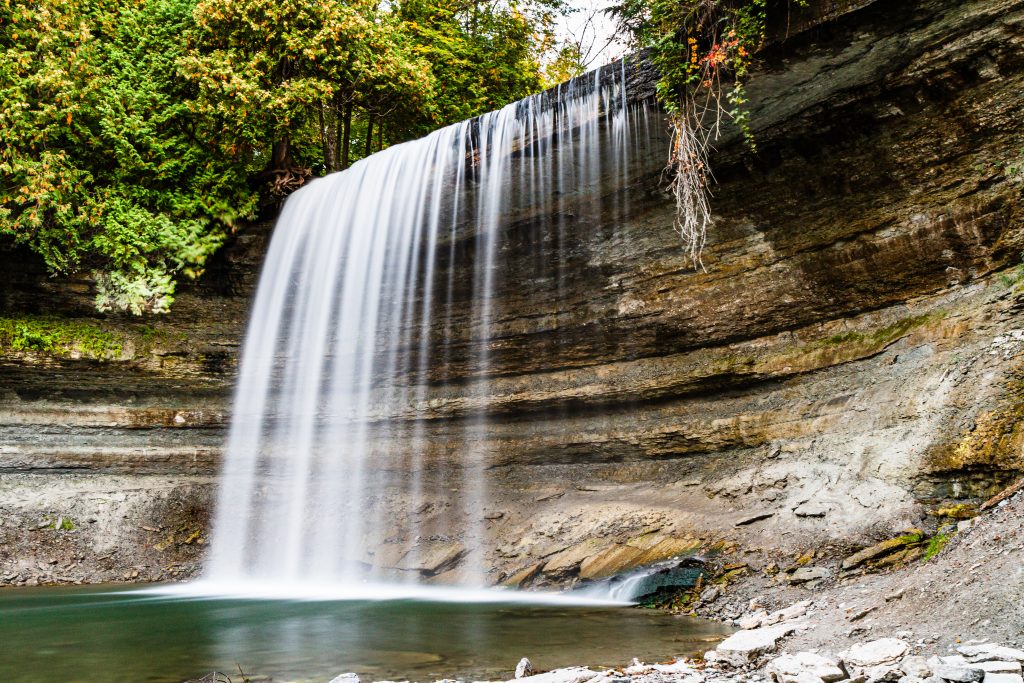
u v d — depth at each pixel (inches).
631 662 221.8
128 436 553.0
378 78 647.8
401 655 240.4
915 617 224.7
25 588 454.6
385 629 291.1
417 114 713.0
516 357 528.1
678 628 275.3
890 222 390.3
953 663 182.7
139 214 556.1
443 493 519.5
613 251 483.5
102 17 575.8
